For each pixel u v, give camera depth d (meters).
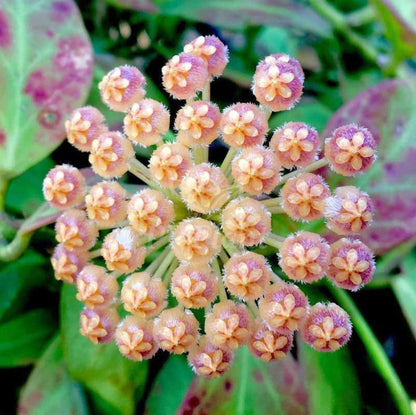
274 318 0.10
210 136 0.10
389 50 0.17
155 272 0.11
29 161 0.13
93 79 0.14
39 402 0.13
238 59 0.17
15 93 0.13
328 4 0.16
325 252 0.10
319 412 0.12
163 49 0.16
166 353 0.13
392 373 0.12
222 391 0.12
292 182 0.10
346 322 0.10
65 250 0.11
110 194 0.10
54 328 0.14
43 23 0.13
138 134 0.10
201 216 0.11
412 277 0.13
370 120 0.13
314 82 0.17
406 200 0.13
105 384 0.12
